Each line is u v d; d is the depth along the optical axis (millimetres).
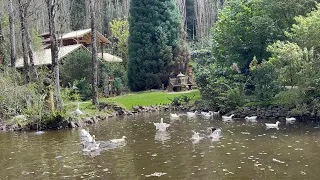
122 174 11648
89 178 11305
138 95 38750
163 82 47344
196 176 11180
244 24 31656
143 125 22391
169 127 21172
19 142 17703
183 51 48656
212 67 32781
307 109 21453
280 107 23516
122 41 55438
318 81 20438
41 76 29438
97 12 71812
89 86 38812
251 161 12703
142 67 47188
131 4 48781
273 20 29703
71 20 72688
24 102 23844
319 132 17562
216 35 34094
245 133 18141
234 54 31812
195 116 26000
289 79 22000
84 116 24844
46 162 13508
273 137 16797
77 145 16531
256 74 26203
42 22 72188
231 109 25906
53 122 21875
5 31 43500
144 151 14828
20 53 46812
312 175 10867
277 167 11852
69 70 40500
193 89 42250
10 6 31125
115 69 46969
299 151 13906
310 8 27422
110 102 30281
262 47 30109
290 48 21344
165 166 12438
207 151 14461
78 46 43531
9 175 11977
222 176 11094
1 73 24141
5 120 23500
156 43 47469
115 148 15625
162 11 48594
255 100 26438
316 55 22000
